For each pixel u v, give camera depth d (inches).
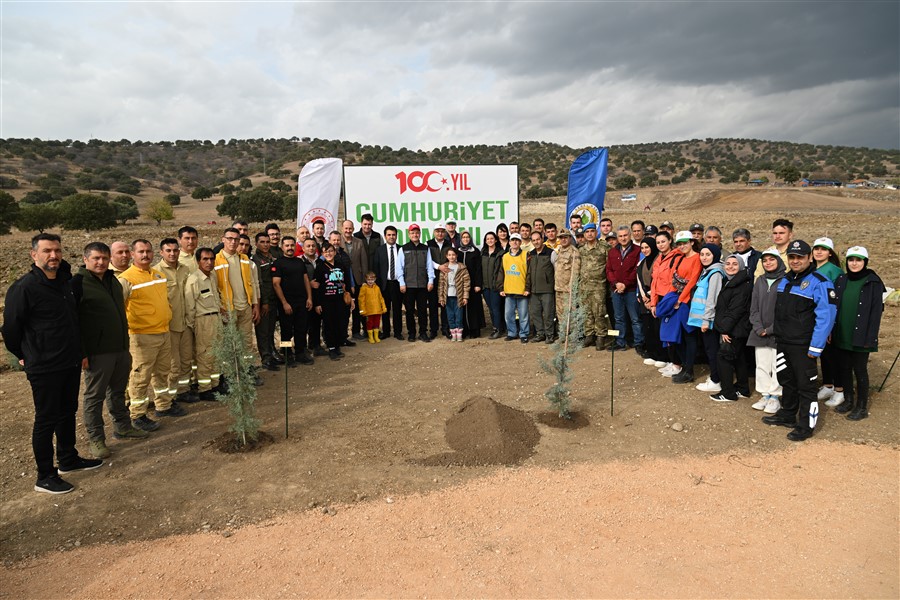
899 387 270.7
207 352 270.2
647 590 134.4
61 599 136.8
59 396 189.3
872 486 183.8
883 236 1154.7
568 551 151.0
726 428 233.0
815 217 2063.2
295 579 141.8
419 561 147.9
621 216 2682.1
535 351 361.7
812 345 213.8
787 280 226.1
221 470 202.1
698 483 188.4
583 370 316.8
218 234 1771.7
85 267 207.6
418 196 437.4
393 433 233.0
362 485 190.1
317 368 332.2
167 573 145.9
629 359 337.4
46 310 185.6
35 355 184.2
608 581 138.1
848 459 203.8
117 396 224.7
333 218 433.4
